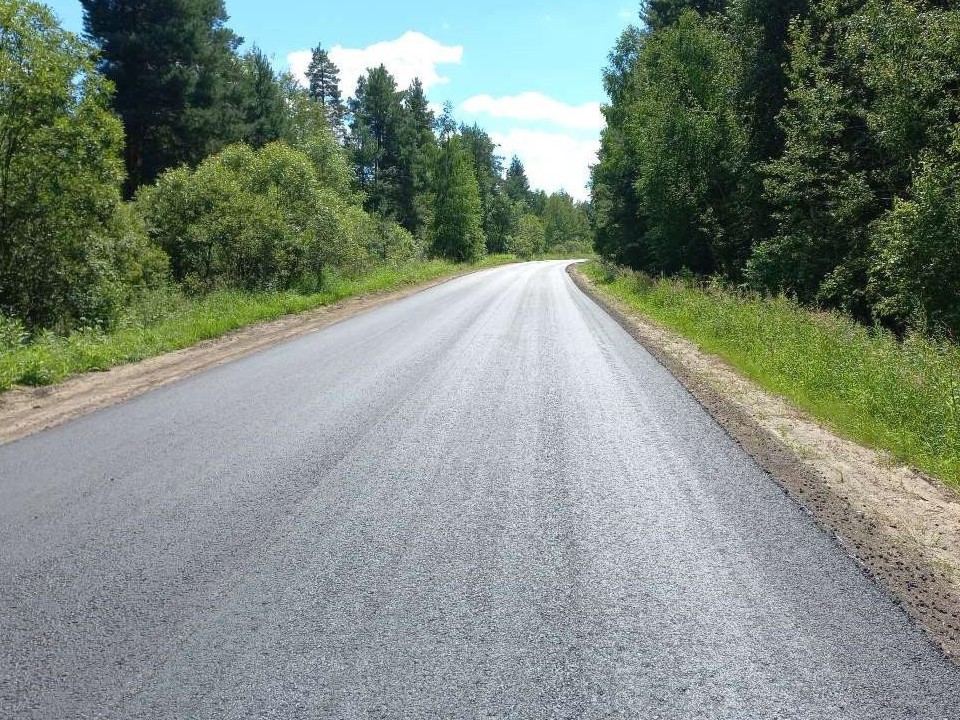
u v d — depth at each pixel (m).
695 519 4.01
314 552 3.58
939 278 11.25
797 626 2.86
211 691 2.44
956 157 11.84
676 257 28.62
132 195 31.59
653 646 2.70
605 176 37.19
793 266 17.19
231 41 40.94
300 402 7.12
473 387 7.77
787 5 20.83
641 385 7.91
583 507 4.19
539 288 27.14
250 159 25.34
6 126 12.98
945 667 2.59
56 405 7.43
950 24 12.77
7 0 12.68
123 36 29.94
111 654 2.68
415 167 68.69
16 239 13.51
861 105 15.70
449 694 2.40
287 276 21.84
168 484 4.67
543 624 2.87
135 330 13.31
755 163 22.06
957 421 5.76
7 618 2.96
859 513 4.19
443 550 3.59
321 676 2.52
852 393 7.31
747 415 6.62
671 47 27.12
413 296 22.47
